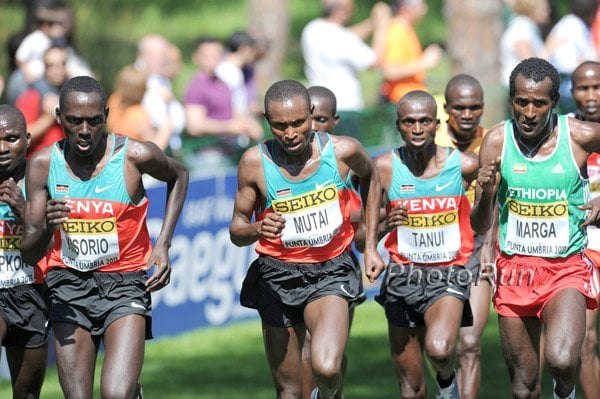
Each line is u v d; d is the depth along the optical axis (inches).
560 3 2881.4
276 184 964.0
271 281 980.6
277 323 982.4
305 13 3410.4
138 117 1534.2
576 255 968.9
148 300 944.9
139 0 3289.9
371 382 1407.5
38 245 915.4
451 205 1049.5
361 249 1071.6
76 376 919.7
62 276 936.3
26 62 1507.1
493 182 938.7
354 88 1791.3
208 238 1578.5
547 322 952.9
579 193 961.5
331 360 928.3
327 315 952.9
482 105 1168.8
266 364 1487.5
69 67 1541.6
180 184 969.5
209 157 1584.6
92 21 2161.7
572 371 930.1
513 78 941.8
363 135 1663.4
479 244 1135.0
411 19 1982.0
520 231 971.9
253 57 1732.3
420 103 1032.2
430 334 1015.0
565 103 1786.4
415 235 1054.4
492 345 1590.8
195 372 1446.9
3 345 986.1
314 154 964.0
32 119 1438.2
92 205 925.2
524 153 960.3
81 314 933.2
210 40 1640.0
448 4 2022.6
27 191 930.7
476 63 2009.1
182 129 1626.5
